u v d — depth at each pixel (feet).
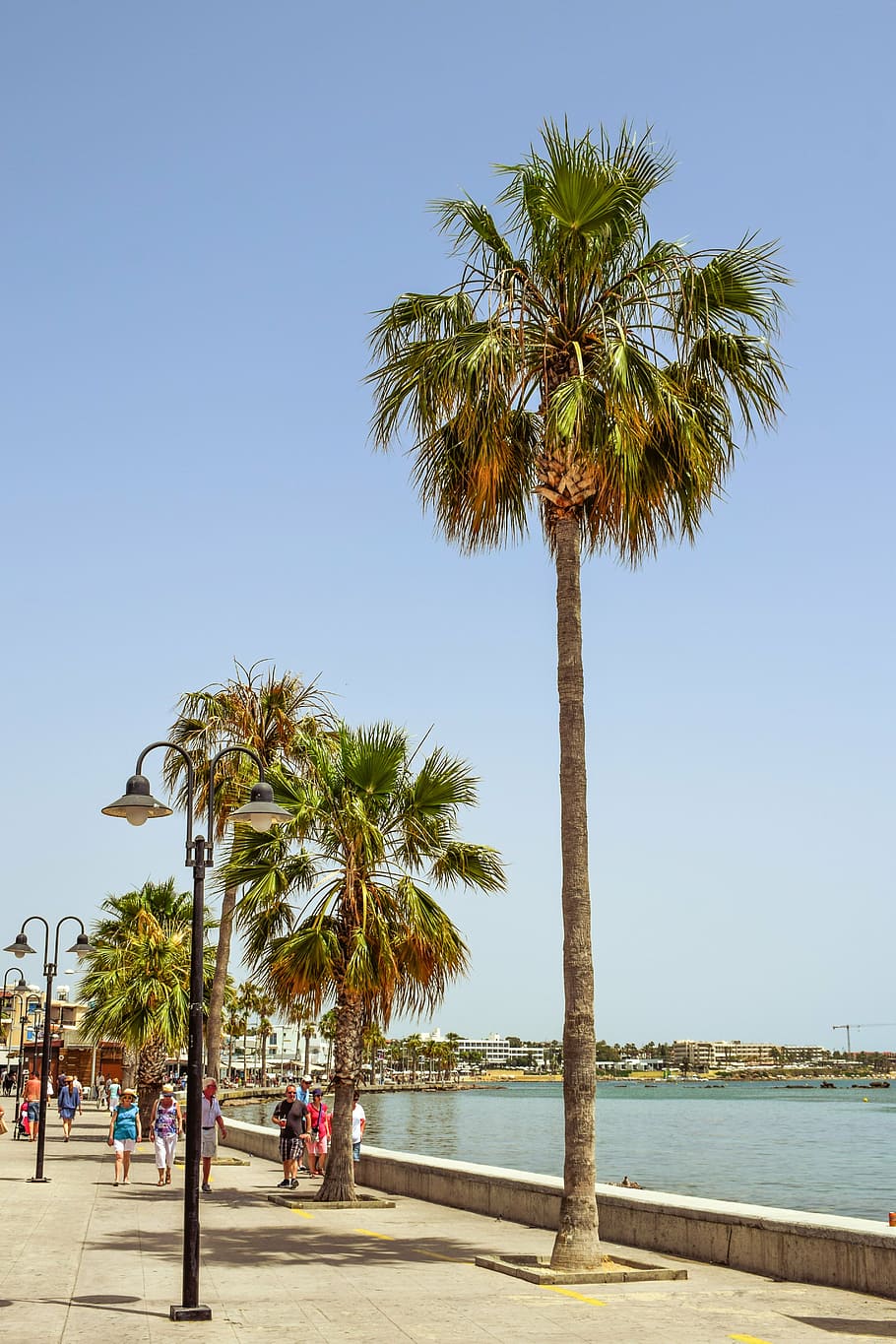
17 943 90.17
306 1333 31.24
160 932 113.91
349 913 65.46
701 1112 470.39
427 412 48.55
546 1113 408.87
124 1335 30.83
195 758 98.37
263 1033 509.35
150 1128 113.80
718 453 49.24
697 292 47.03
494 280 47.42
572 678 46.55
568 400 43.93
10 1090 240.73
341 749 67.62
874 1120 380.78
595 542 51.47
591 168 44.65
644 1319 33.14
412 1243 49.80
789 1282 39.68
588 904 44.70
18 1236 50.78
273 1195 66.18
